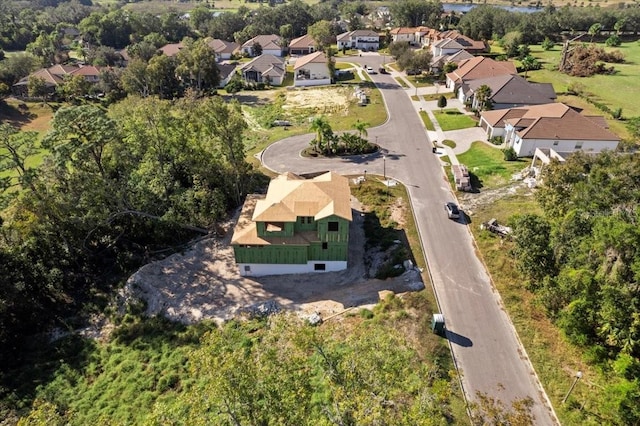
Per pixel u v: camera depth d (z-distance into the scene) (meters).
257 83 114.25
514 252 40.59
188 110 58.44
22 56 124.00
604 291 30.61
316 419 23.62
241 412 22.48
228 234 53.12
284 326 28.50
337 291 43.06
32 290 45.91
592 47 112.62
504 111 71.00
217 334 26.69
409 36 148.75
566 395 29.70
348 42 146.12
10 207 46.41
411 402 25.62
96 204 48.16
